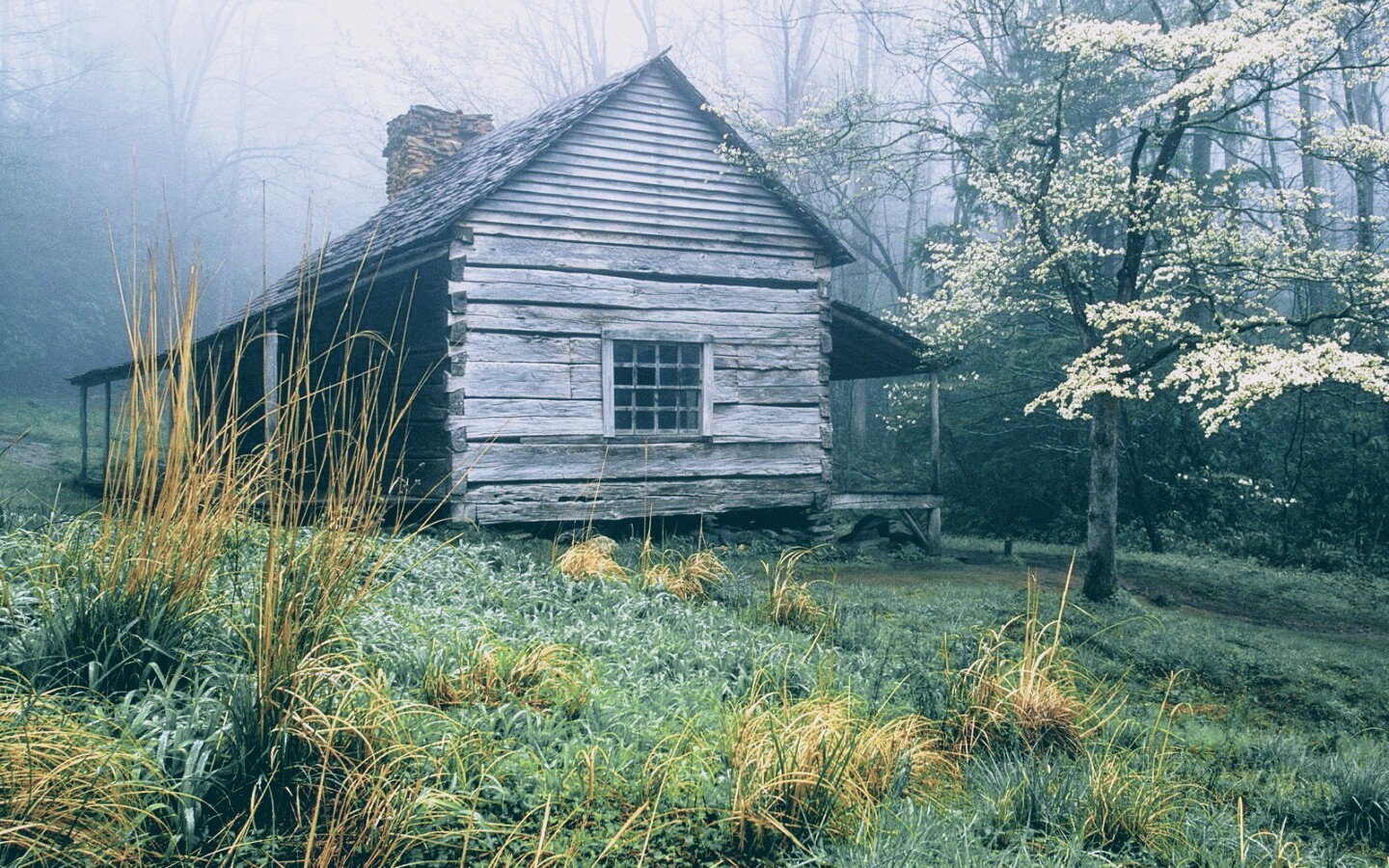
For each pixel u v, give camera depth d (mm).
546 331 11828
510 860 3111
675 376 13617
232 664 3934
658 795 3660
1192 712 6934
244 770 3244
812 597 8242
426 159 18531
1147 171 12625
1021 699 5516
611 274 12320
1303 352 8688
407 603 5691
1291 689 7840
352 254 13664
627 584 7742
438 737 3725
